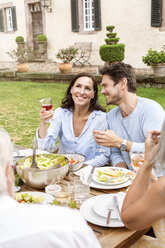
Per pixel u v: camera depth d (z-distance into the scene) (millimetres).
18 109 7617
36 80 11453
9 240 888
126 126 2758
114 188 2051
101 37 11922
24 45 14891
